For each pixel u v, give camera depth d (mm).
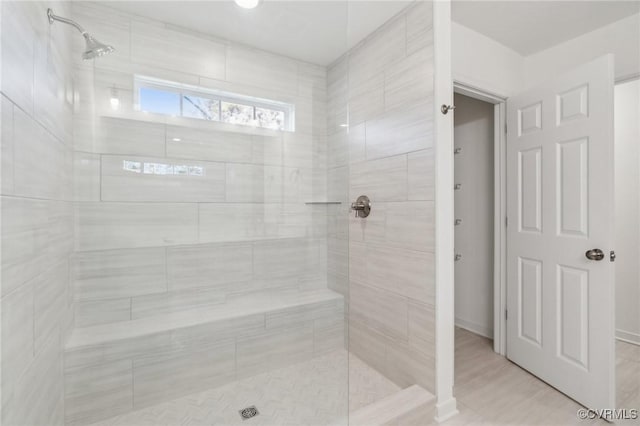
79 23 1547
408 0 1781
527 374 2096
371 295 2098
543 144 2004
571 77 1818
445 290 1684
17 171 789
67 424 1379
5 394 707
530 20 2076
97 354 1465
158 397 1590
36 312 952
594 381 1674
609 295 1617
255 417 1520
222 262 1892
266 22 1909
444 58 1688
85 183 1552
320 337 2084
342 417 1527
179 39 1810
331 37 2062
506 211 2340
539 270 2035
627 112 2637
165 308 1723
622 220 2625
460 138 2969
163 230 1746
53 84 1165
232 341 1803
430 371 1699
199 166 1863
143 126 1713
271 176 2062
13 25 759
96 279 1566
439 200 1666
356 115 2227
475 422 1621
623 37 2047
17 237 788
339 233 2211
